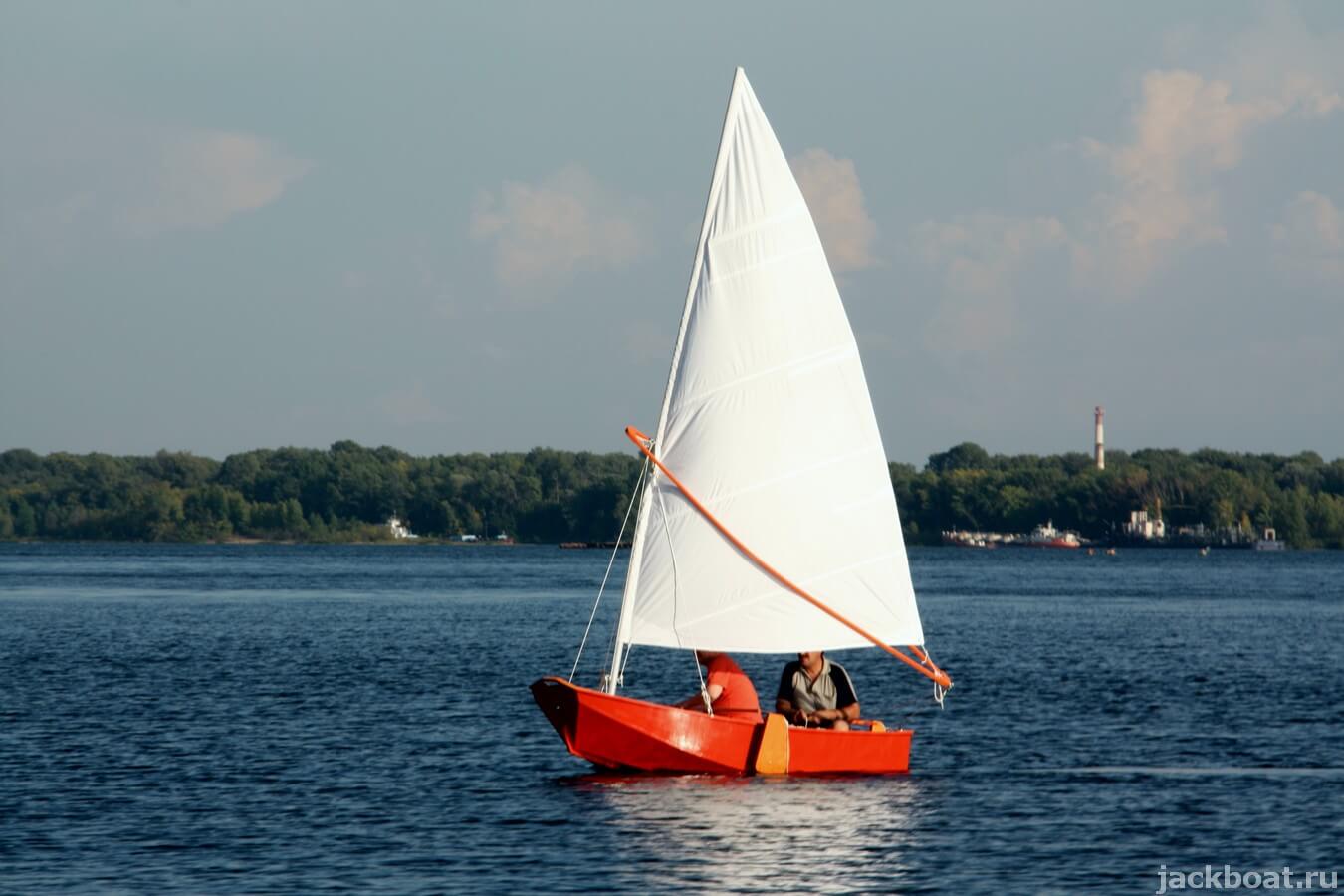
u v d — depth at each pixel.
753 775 110.06
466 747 129.88
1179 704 167.25
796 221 110.62
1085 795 106.94
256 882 82.56
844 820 97.06
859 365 111.69
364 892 80.75
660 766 108.56
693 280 109.38
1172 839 93.12
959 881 83.31
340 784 110.94
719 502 108.56
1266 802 104.81
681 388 109.06
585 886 81.94
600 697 104.81
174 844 91.25
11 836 93.31
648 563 108.81
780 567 109.00
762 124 110.50
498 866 85.81
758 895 80.50
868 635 110.75
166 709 158.00
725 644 108.56
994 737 138.62
